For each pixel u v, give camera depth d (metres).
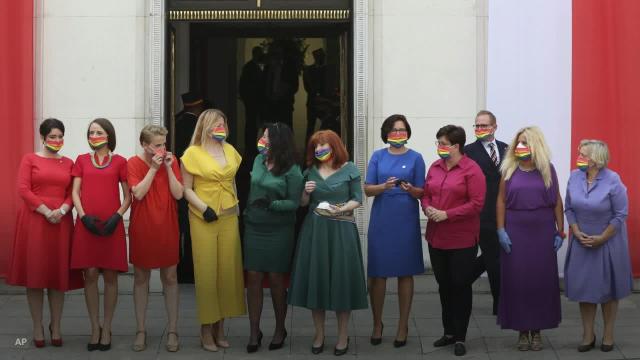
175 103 9.13
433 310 8.13
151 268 6.82
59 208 6.77
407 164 6.98
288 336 7.35
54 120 6.85
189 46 9.24
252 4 8.87
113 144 6.90
